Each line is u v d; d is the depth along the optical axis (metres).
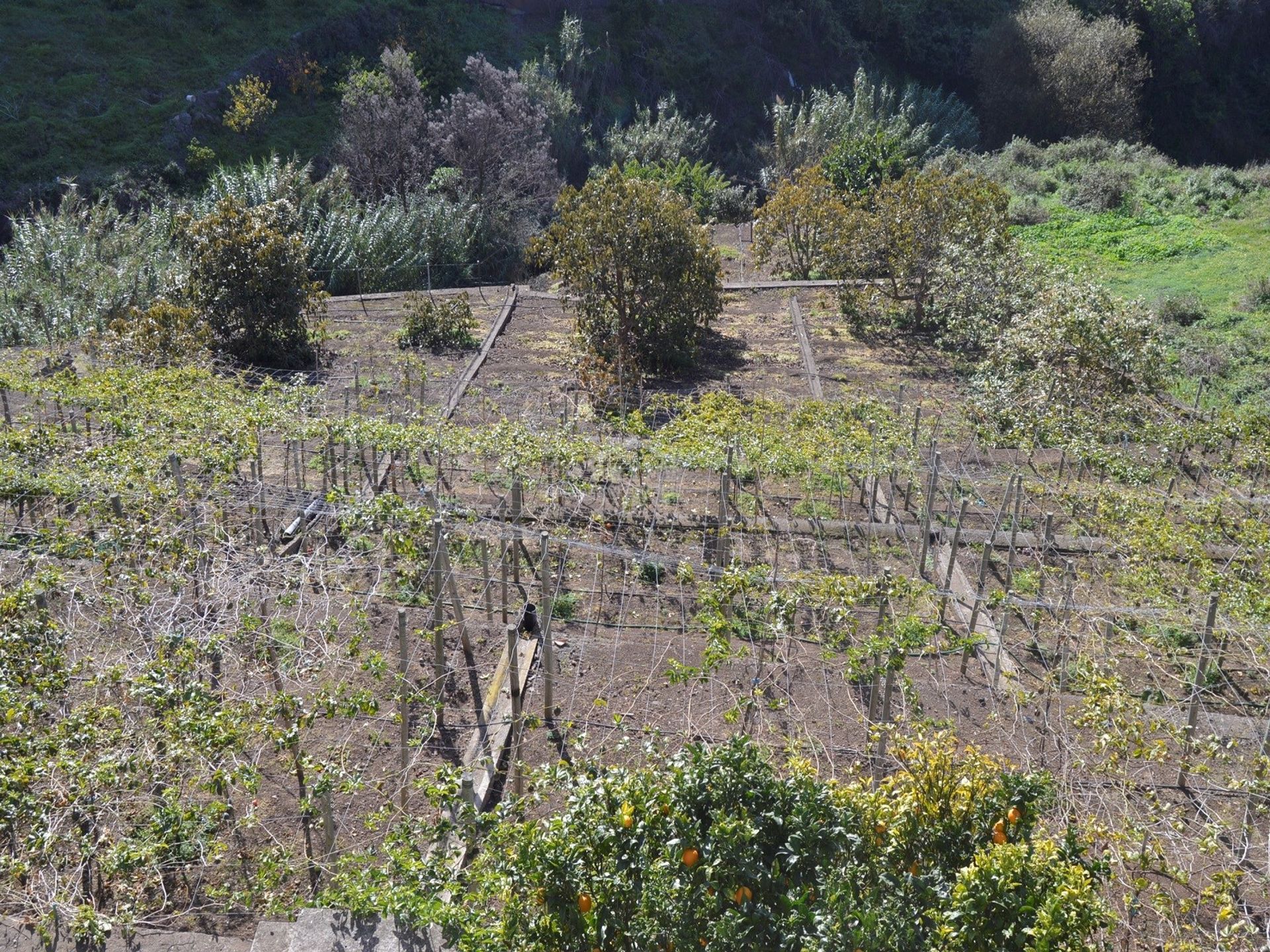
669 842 3.86
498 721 6.16
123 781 4.77
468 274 20.11
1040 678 6.74
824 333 14.80
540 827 4.26
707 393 11.03
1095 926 3.76
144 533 6.67
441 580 6.75
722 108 33.38
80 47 24.17
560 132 26.92
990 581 8.05
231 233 12.70
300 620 6.59
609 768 4.51
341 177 21.08
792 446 9.00
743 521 8.83
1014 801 4.17
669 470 9.68
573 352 13.40
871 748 5.88
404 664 5.98
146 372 10.15
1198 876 5.14
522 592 7.66
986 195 14.89
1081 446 9.43
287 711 5.24
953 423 11.39
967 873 3.73
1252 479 9.96
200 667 5.60
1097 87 32.16
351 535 7.80
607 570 8.05
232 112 23.98
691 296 13.25
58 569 6.18
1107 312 11.31
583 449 8.64
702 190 24.98
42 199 20.80
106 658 5.70
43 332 14.36
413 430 8.88
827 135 26.72
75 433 9.33
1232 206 20.44
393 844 4.80
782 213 17.56
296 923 4.29
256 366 12.91
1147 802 5.30
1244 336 14.90
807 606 7.18
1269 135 38.34
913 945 3.70
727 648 5.83
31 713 4.95
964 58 36.22
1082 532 8.79
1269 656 6.71
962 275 13.53
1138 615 7.00
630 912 3.88
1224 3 37.56
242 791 5.60
